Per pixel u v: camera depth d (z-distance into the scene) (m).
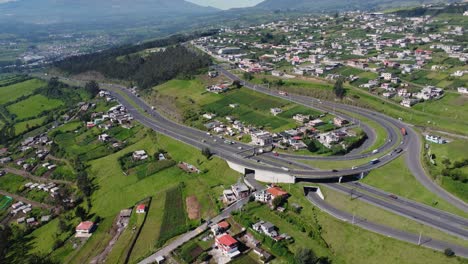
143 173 196.62
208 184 177.50
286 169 169.50
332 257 120.38
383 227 129.38
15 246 159.12
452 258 111.69
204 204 163.00
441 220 130.62
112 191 187.62
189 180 184.25
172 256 132.50
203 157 197.75
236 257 127.06
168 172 194.00
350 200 146.75
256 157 187.25
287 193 155.00
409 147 188.50
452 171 150.88
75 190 199.12
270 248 128.12
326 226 133.25
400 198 146.25
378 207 140.62
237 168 180.88
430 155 176.62
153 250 137.25
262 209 148.62
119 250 141.88
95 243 151.38
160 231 149.75
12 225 174.88
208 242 137.00
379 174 163.88
